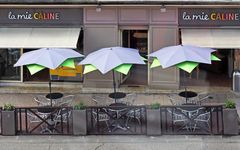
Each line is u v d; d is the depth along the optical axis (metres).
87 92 19.92
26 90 20.27
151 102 18.30
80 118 14.68
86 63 14.85
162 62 14.52
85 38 20.12
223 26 19.67
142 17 19.84
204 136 14.48
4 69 21.23
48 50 15.29
